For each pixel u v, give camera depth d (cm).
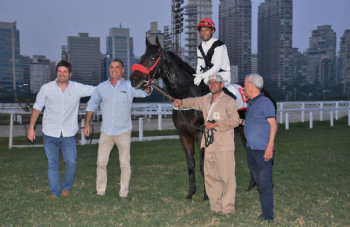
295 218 343
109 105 411
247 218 342
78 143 910
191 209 374
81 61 18562
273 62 19675
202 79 403
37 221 334
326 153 740
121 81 417
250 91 345
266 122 336
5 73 17512
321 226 321
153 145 874
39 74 18150
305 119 1759
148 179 521
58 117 410
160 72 390
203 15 15838
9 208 371
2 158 691
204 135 363
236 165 630
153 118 1836
